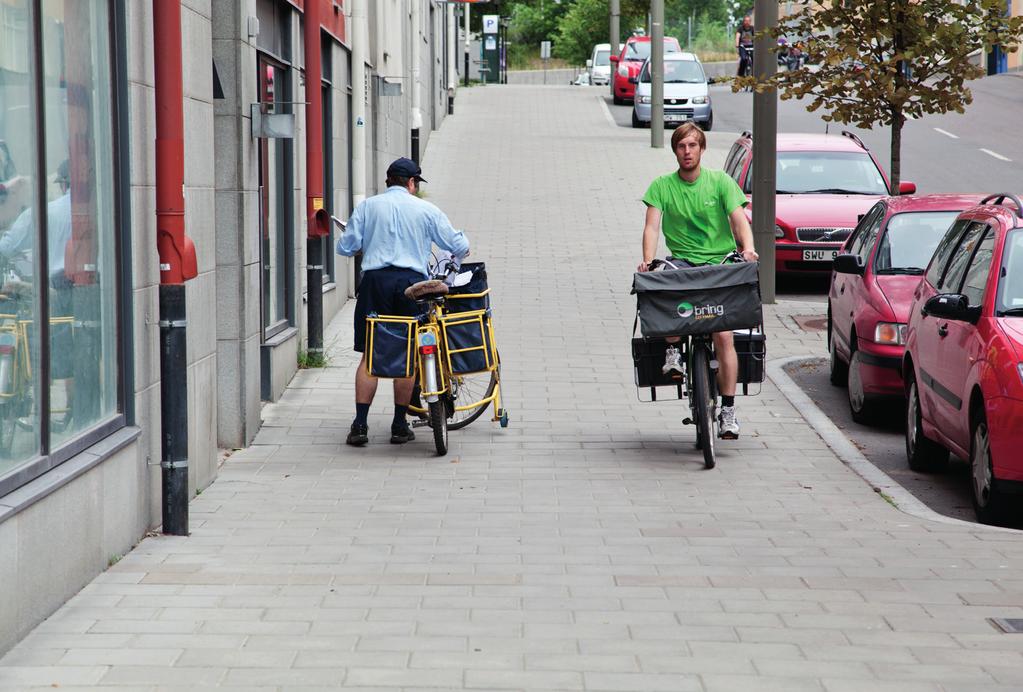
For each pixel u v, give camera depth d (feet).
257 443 55.31
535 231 124.06
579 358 74.84
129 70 38.09
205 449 47.29
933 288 53.11
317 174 70.74
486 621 31.63
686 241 51.93
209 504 44.86
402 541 39.96
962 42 75.92
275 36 67.05
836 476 50.06
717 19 632.79
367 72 99.25
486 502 45.42
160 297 39.78
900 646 29.89
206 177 46.73
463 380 60.59
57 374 33.63
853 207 99.25
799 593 34.35
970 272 49.26
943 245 55.01
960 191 138.62
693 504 45.37
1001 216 49.08
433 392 52.11
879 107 78.38
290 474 49.75
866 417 61.62
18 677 27.58
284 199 69.05
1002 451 42.19
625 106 249.55
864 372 59.98
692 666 28.40
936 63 77.56
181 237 39.47
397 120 128.16
